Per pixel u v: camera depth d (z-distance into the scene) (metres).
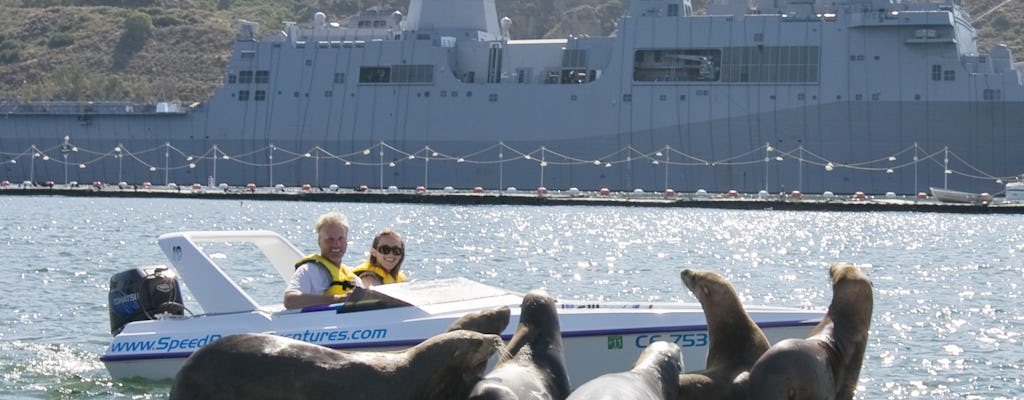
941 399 19.12
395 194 114.25
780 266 50.16
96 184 127.94
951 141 109.94
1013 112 107.81
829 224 83.88
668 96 117.31
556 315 8.03
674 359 7.15
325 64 129.25
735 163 116.12
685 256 54.84
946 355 23.77
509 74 127.31
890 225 83.94
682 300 35.00
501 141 122.44
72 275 39.38
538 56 126.38
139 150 137.38
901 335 26.98
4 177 142.75
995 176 109.12
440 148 124.81
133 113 136.75
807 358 8.12
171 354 17.48
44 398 17.23
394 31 133.00
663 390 6.85
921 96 109.75
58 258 48.03
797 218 91.25
